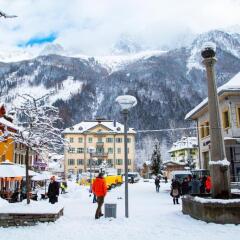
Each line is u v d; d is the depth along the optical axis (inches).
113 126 4197.8
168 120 7086.6
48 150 723.4
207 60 615.8
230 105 1210.6
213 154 583.8
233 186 1102.4
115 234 423.2
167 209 721.6
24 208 514.9
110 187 1796.3
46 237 406.0
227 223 484.4
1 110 1429.6
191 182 1015.6
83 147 4050.2
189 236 405.4
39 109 711.1
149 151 5767.7
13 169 929.5
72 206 832.9
